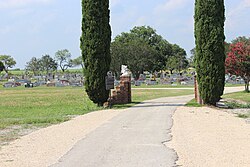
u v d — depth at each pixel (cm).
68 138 1340
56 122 1848
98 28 2469
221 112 2127
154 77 9200
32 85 7675
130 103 2845
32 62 13750
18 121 1903
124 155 1026
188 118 1834
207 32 2380
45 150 1135
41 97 4178
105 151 1084
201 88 2456
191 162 936
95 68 2486
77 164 939
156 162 941
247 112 2150
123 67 3003
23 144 1252
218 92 2425
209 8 2370
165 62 11488
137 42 9862
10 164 966
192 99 3178
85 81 2525
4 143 1288
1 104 3253
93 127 1598
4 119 2025
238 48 4003
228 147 1111
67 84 7738
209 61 2392
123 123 1692
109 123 1708
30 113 2386
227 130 1441
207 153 1035
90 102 2956
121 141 1241
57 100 3616
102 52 2492
